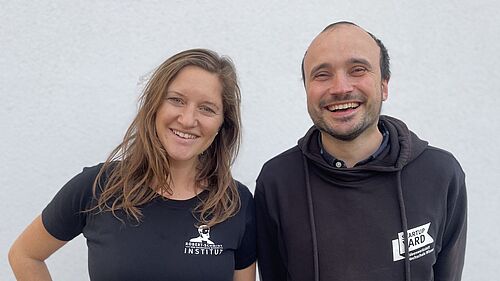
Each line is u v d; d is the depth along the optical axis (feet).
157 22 7.50
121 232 3.59
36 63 7.27
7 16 7.36
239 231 3.90
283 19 7.55
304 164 4.02
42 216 3.95
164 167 3.78
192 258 3.57
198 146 3.76
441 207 3.91
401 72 7.36
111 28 7.43
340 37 3.69
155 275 3.47
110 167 3.93
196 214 3.74
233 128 4.04
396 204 3.79
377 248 3.71
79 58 7.32
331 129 3.68
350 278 3.67
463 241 4.40
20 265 3.99
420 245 3.78
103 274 3.52
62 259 6.56
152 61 7.38
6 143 6.99
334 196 3.85
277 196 4.06
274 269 4.30
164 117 3.66
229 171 4.03
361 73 3.66
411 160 3.89
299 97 7.31
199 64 3.68
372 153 3.88
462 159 7.04
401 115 7.22
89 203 3.76
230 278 3.77
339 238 3.75
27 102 7.14
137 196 3.70
